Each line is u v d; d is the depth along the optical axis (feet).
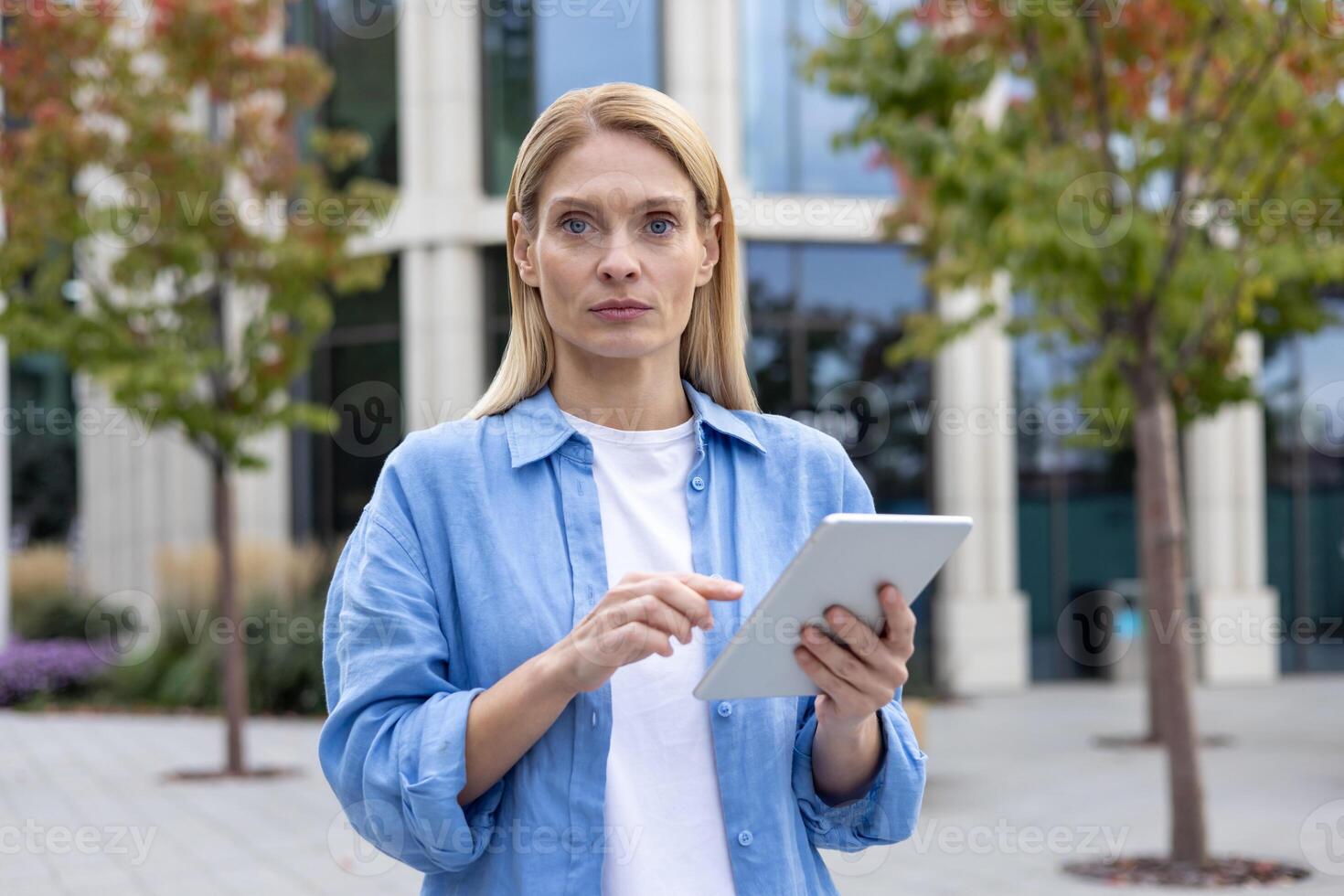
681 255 5.39
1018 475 54.13
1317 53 21.42
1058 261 22.12
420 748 4.90
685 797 5.22
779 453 5.84
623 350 5.33
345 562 5.56
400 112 52.24
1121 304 22.72
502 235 51.24
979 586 53.06
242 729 33.45
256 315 34.76
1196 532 55.77
